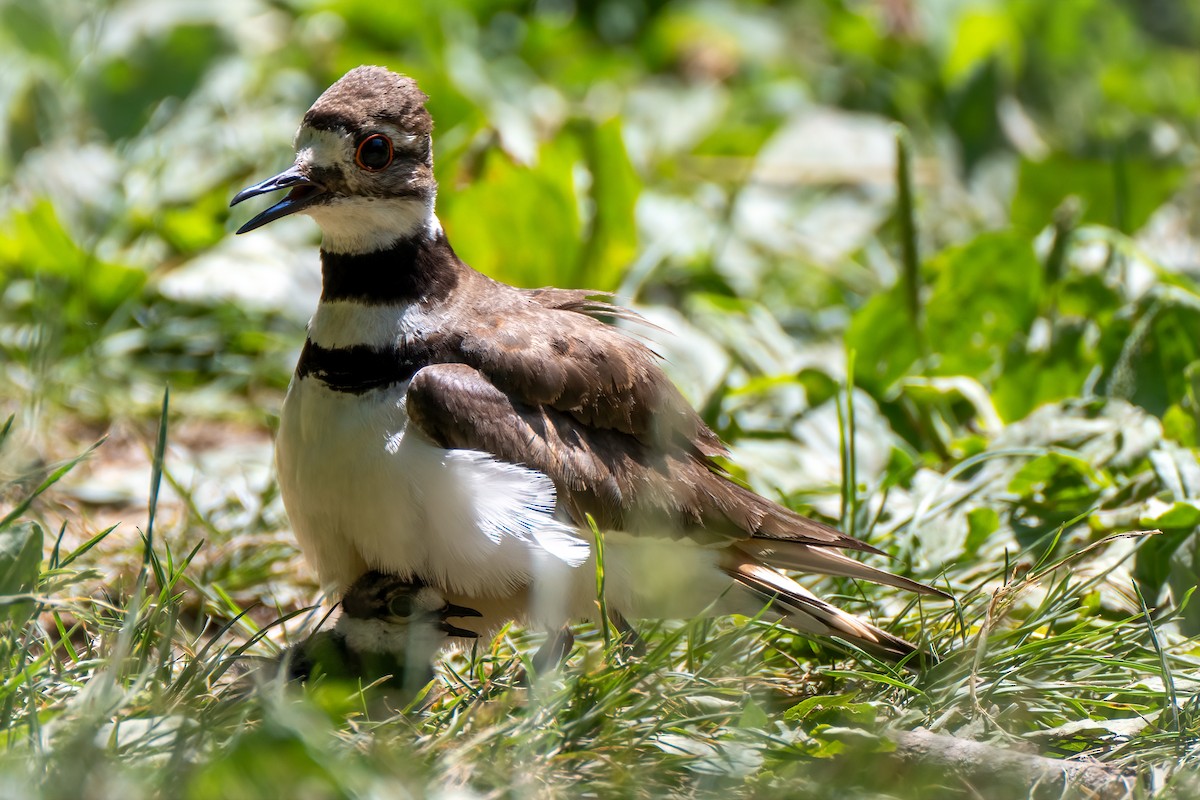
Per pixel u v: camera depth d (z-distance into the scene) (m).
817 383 12.00
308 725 6.81
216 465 12.05
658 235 15.55
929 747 7.46
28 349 12.73
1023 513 10.41
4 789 6.18
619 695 7.54
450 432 8.39
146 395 13.08
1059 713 8.12
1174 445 10.59
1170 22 23.59
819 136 17.73
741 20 20.64
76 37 17.19
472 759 7.14
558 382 8.77
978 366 12.61
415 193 8.84
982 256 12.53
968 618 9.00
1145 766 7.54
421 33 17.67
